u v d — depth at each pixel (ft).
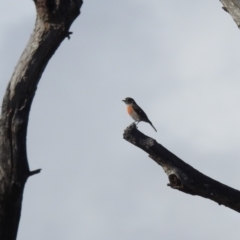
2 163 36.47
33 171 37.35
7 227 36.99
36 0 37.27
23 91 36.86
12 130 36.52
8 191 36.40
